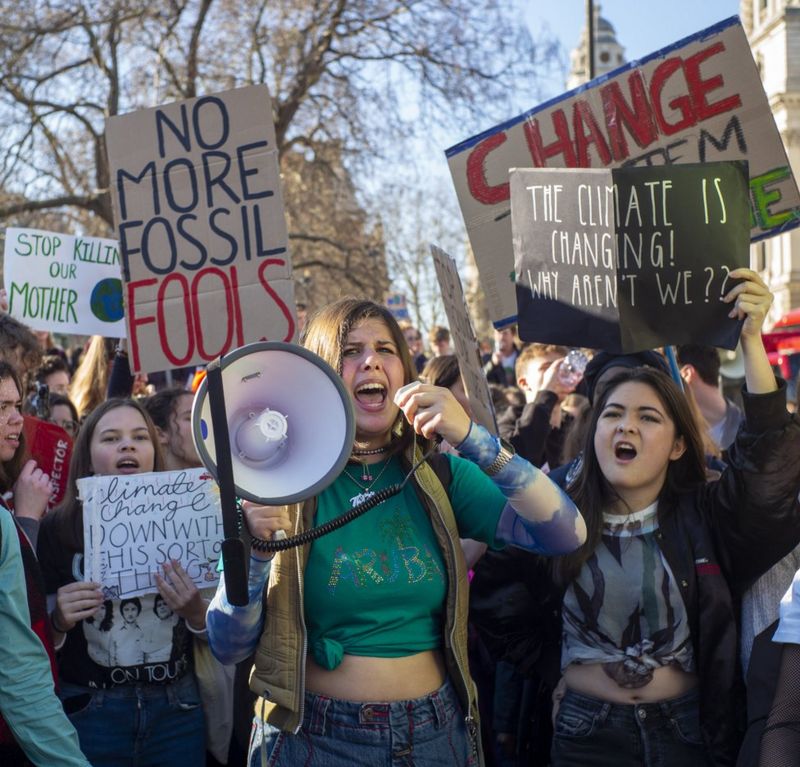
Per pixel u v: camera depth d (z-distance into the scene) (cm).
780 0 4156
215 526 352
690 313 308
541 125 397
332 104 1928
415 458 265
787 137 4144
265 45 1878
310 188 2100
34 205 1833
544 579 324
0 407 313
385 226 2225
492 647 335
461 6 1873
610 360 374
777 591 304
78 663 345
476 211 402
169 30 1781
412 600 254
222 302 408
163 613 350
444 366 493
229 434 228
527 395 527
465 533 275
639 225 308
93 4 1756
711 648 297
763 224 378
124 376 501
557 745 310
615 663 303
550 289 315
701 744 298
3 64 1720
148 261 411
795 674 223
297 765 249
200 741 353
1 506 268
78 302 551
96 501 350
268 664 250
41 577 288
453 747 255
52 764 263
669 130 386
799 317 1596
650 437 307
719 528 304
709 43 381
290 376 231
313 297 2322
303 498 221
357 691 249
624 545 310
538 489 246
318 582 252
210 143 411
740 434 293
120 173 414
